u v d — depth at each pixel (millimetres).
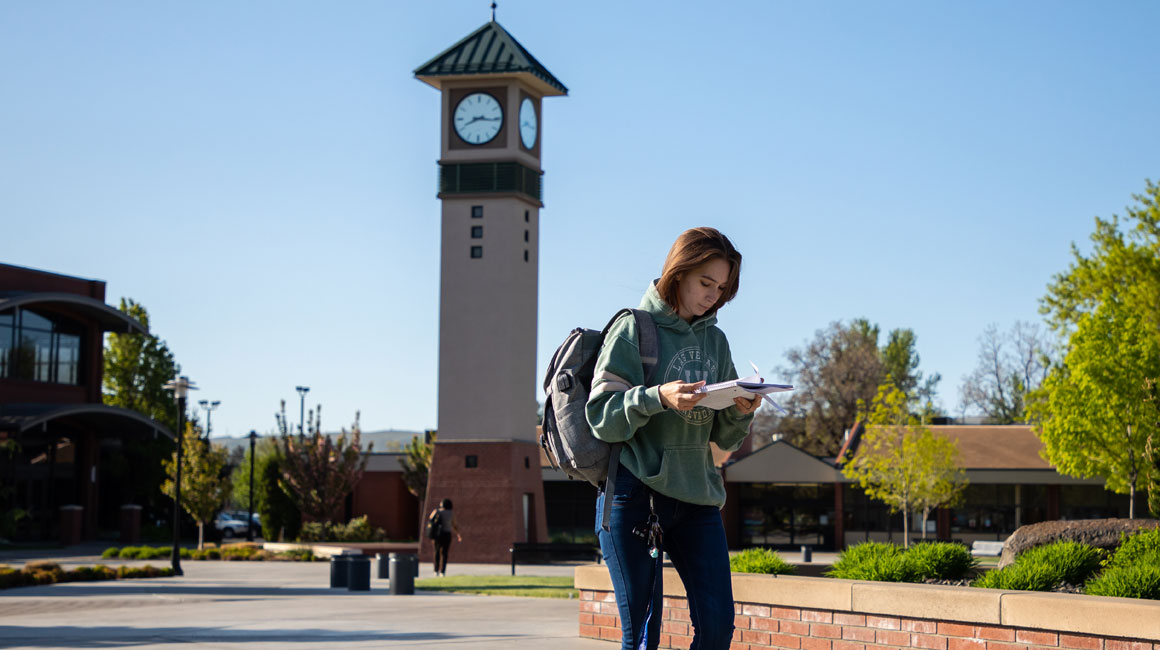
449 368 42469
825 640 9953
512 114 42594
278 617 15086
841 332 77625
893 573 11227
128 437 55406
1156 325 40219
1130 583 8812
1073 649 8211
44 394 51531
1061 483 53500
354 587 23891
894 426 49312
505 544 41188
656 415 4832
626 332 4867
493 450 41812
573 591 24062
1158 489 37938
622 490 4824
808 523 55844
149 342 72312
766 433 78938
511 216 42531
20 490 49625
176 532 31172
